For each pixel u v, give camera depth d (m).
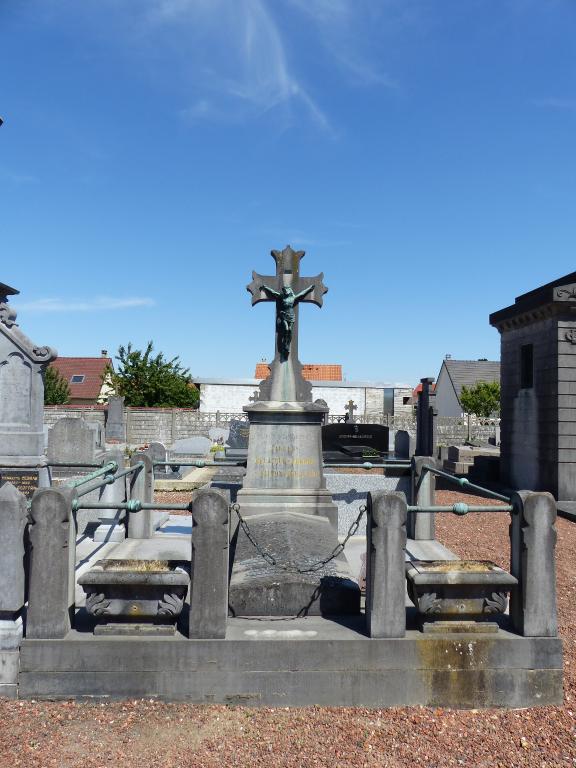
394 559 4.47
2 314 9.53
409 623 4.75
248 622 4.80
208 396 38.53
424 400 20.53
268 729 4.07
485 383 43.31
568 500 12.67
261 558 5.77
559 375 12.74
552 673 4.48
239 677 4.38
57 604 4.39
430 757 3.78
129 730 4.01
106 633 4.45
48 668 4.34
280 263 8.59
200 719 4.17
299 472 8.12
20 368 9.55
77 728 4.02
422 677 4.43
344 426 16.19
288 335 8.44
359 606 5.02
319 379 45.41
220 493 4.46
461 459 19.56
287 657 4.40
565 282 12.95
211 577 4.43
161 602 4.47
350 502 8.88
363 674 4.41
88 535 8.02
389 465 8.90
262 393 8.39
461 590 4.55
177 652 4.38
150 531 7.90
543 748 3.90
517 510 4.64
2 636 4.37
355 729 4.09
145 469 7.88
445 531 10.57
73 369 48.56
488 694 4.44
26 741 3.85
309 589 5.00
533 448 13.80
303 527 6.95
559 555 8.96
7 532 4.35
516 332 14.70
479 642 4.46
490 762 3.74
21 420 9.48
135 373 40.06
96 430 16.83
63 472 13.94
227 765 3.65
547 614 4.52
